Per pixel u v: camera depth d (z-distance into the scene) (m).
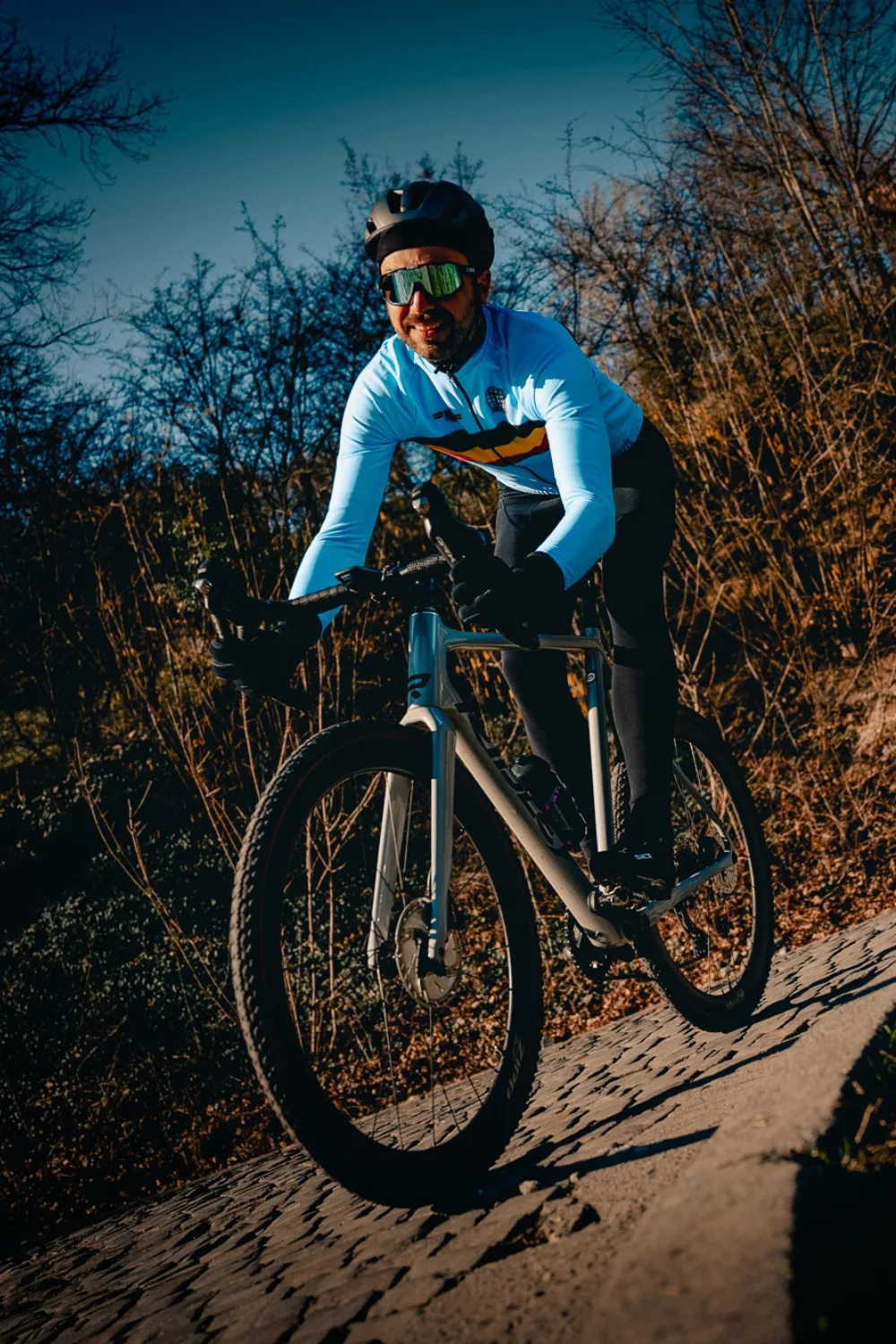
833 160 9.28
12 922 8.95
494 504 8.35
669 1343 0.93
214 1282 2.11
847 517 7.47
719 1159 1.31
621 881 2.36
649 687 2.48
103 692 10.54
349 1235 2.01
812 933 5.50
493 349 2.23
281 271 10.58
